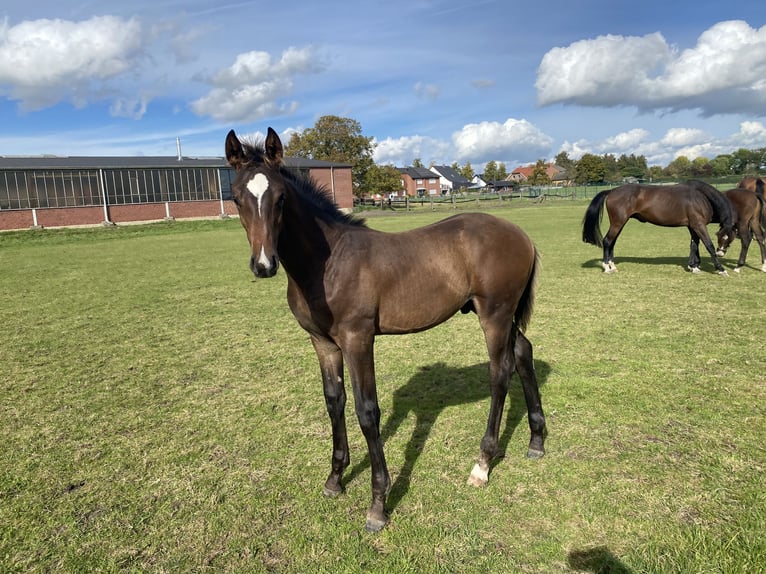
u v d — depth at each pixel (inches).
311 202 117.3
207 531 115.5
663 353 219.5
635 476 129.0
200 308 347.9
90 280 468.8
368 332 115.8
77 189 1180.5
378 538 111.2
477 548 106.1
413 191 3577.8
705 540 103.7
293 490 131.0
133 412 181.3
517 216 1137.4
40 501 128.6
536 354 225.3
